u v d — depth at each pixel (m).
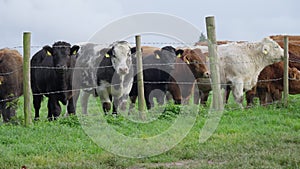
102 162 9.08
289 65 17.97
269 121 13.57
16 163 9.06
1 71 15.22
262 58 17.52
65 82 14.91
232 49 17.64
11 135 11.58
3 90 15.12
